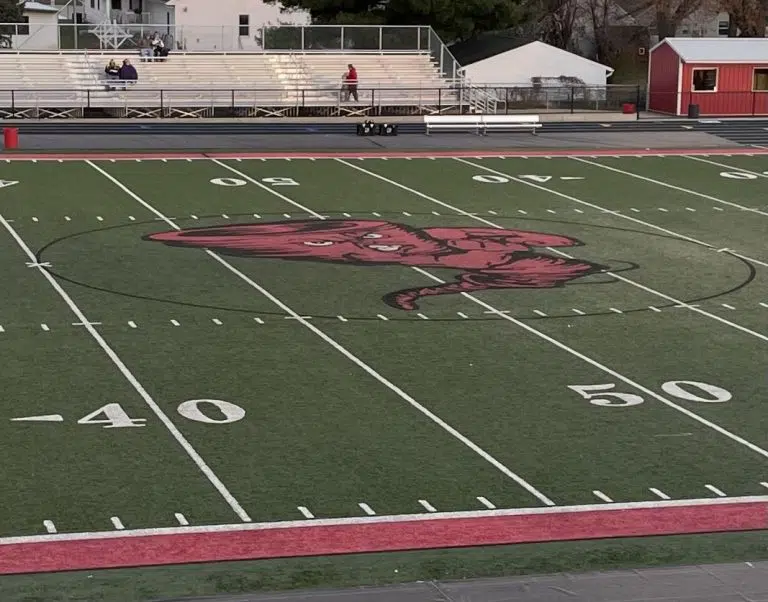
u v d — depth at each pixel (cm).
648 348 1955
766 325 2095
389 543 1258
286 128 4556
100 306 2114
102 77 5009
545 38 6981
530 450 1522
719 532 1303
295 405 1659
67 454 1472
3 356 1831
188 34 5375
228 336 1964
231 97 4869
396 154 3947
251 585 1151
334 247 2602
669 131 4678
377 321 2066
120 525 1285
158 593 1129
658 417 1648
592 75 5703
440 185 3388
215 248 2564
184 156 3809
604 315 2136
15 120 4578
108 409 1628
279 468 1447
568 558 1227
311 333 1991
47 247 2536
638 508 1362
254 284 2281
